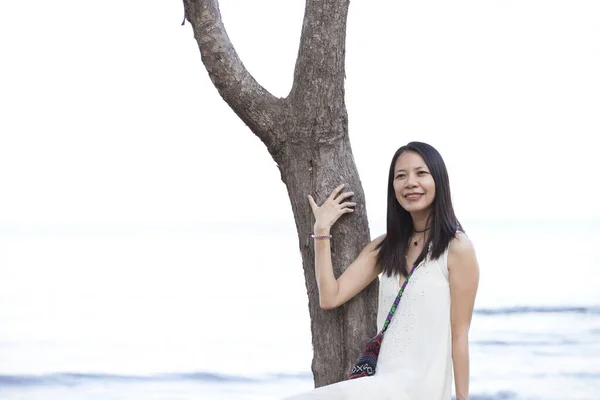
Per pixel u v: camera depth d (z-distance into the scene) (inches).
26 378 589.9
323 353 181.0
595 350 644.7
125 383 576.4
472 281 156.4
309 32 176.7
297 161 180.4
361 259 171.8
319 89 176.9
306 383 577.9
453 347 156.9
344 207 174.4
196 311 845.2
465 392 155.9
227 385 570.6
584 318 764.0
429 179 158.9
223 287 969.5
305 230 180.9
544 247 1201.4
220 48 178.5
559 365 601.3
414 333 155.7
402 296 159.5
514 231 1344.7
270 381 583.8
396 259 162.9
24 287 996.6
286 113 180.1
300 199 180.5
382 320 163.3
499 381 561.3
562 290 888.9
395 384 150.6
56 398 539.5
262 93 181.2
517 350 651.5
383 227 1369.3
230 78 178.9
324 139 178.7
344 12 176.7
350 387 148.6
